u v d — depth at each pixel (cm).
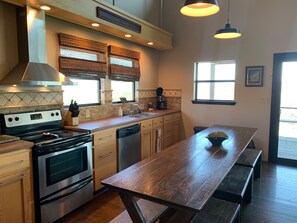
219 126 405
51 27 308
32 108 288
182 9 239
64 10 277
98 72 383
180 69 537
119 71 427
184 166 200
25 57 267
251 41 455
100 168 315
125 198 163
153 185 162
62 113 324
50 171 241
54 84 260
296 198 306
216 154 236
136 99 492
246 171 279
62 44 320
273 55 438
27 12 260
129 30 388
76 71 343
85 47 354
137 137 390
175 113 520
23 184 221
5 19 260
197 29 508
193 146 268
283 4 424
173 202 139
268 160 459
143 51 502
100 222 254
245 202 296
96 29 367
